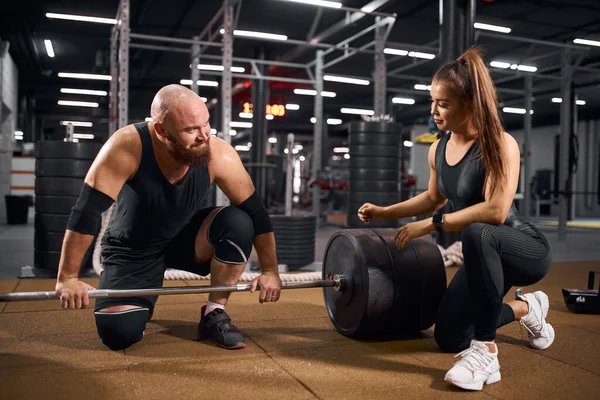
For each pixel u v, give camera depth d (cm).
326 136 1873
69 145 337
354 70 1276
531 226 168
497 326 153
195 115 151
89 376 150
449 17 468
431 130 510
